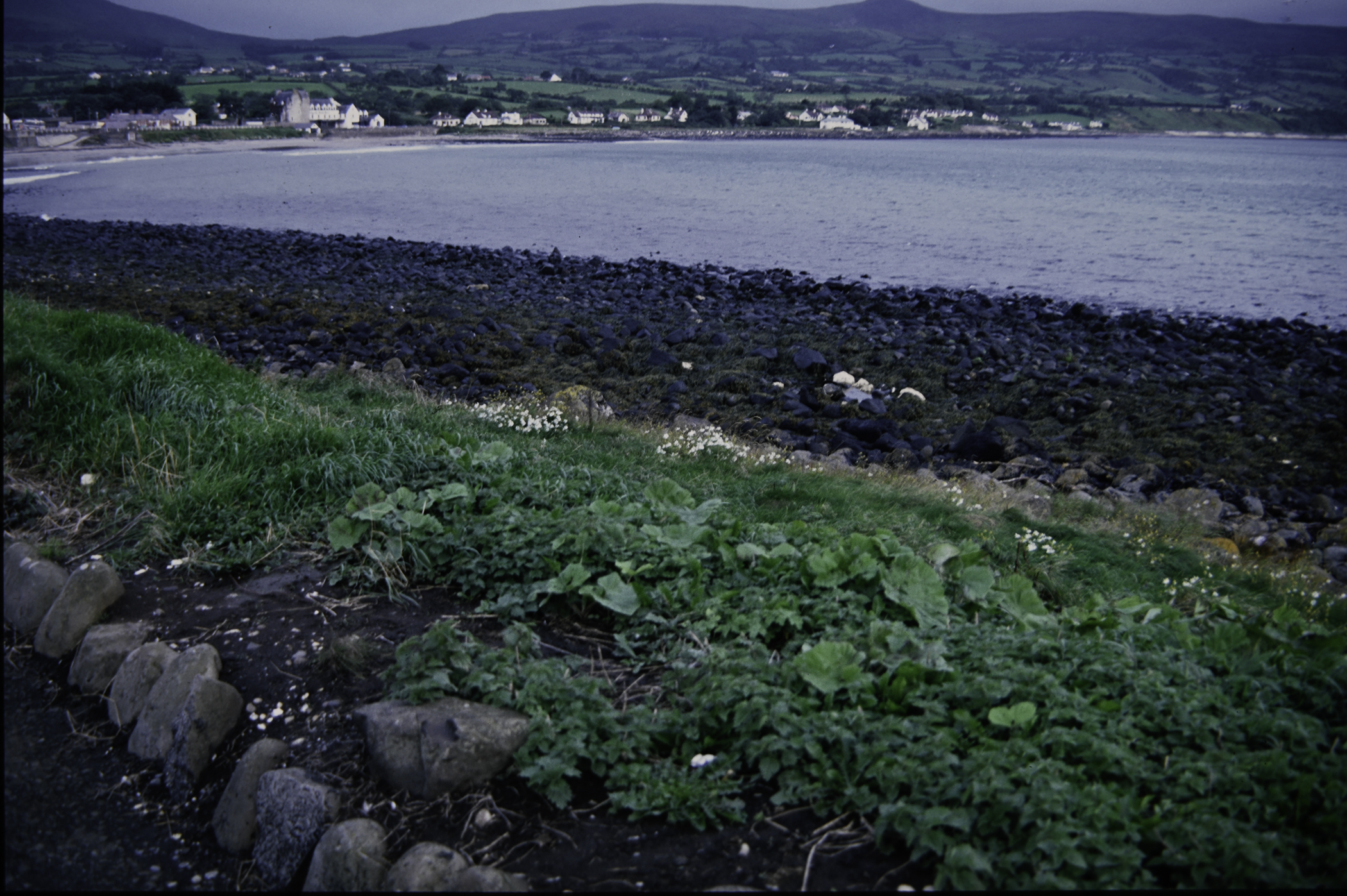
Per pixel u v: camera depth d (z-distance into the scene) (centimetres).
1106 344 2297
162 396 855
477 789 416
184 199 6125
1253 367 2097
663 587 576
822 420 1584
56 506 668
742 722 429
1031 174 11350
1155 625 534
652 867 369
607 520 660
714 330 2284
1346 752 401
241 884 399
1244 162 15950
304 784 411
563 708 450
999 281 3575
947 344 2208
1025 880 325
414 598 598
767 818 392
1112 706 426
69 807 428
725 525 696
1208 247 4719
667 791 397
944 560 649
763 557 624
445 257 3553
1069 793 353
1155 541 1014
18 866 383
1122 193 8512
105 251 3209
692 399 1670
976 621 575
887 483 1140
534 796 416
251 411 903
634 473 1025
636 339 2091
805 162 13375
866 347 2136
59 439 739
